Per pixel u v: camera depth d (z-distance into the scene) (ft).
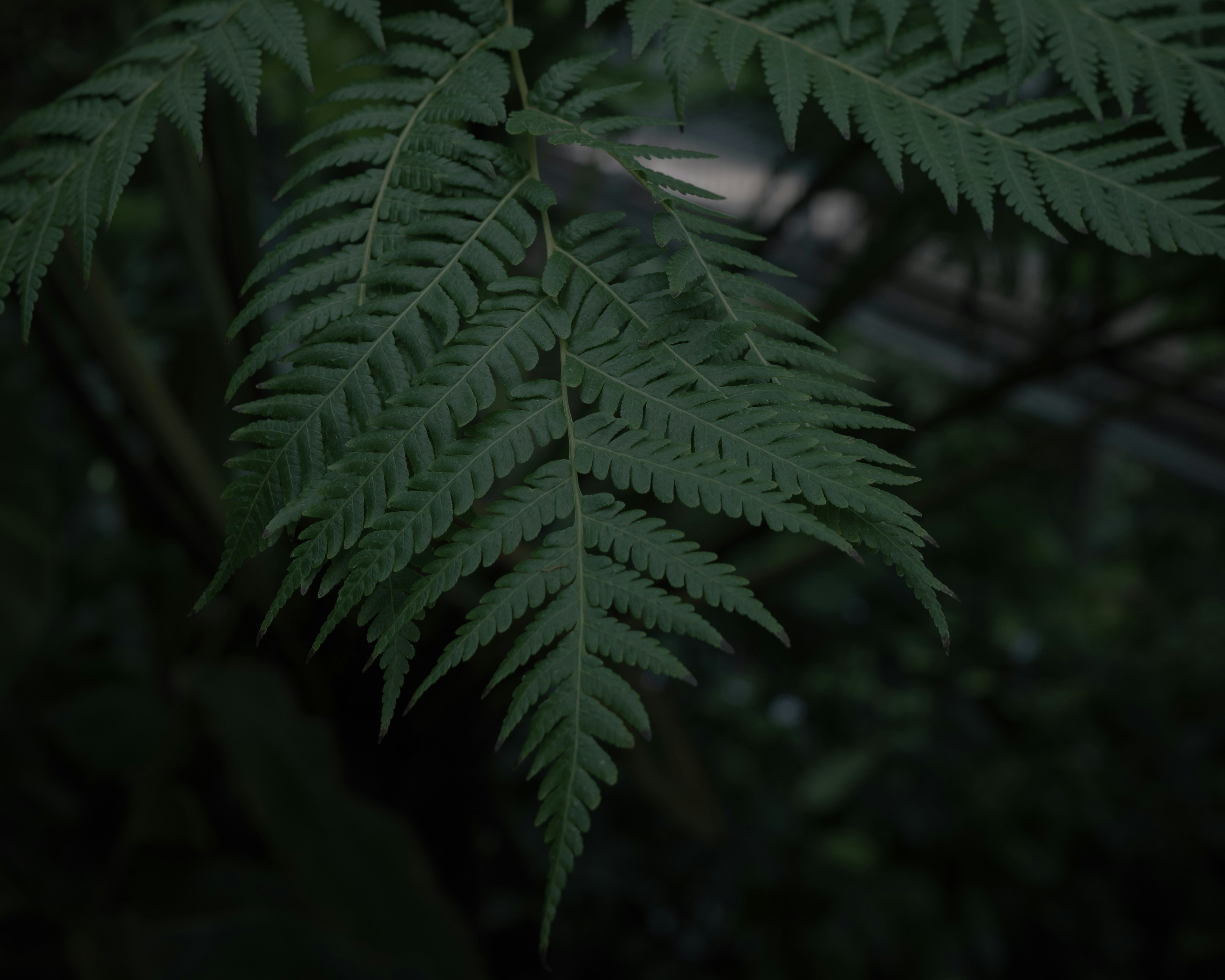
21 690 10.35
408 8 5.07
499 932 11.76
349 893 7.11
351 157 2.78
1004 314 11.74
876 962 13.17
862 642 15.01
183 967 6.88
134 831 7.85
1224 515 22.35
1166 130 2.92
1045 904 13.99
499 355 2.62
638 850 13.15
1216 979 13.21
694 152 2.71
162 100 2.88
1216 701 17.01
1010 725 15.80
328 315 2.68
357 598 2.52
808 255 10.98
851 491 2.53
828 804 14.03
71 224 2.81
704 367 2.61
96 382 10.62
